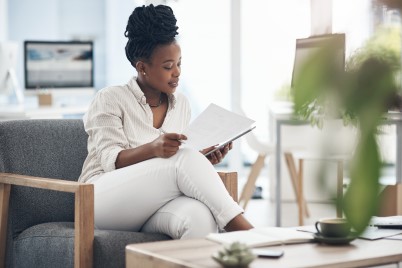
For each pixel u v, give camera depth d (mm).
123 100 2393
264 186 6496
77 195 2027
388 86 422
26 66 5430
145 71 2416
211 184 1996
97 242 2041
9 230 2422
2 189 2369
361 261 1596
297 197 5000
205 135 2240
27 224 2410
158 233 2170
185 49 6453
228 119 2268
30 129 2508
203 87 6484
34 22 6773
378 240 1835
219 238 1761
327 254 1643
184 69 6477
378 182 412
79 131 2615
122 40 6754
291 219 4934
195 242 1760
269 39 6129
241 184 6133
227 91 6457
